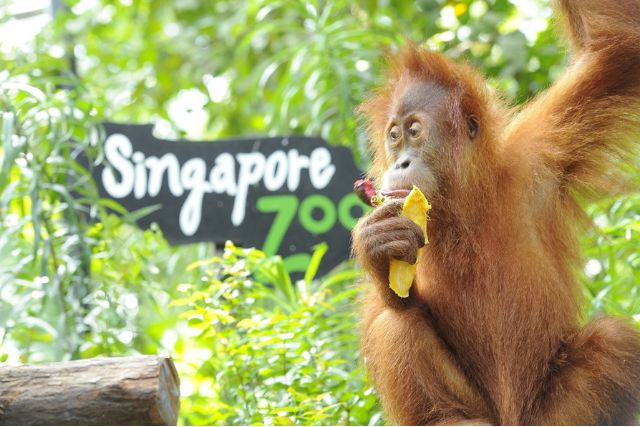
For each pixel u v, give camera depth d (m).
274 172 8.43
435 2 12.05
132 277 8.63
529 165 6.20
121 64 13.95
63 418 4.38
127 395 4.36
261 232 8.35
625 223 7.50
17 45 10.67
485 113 6.16
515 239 6.07
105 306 8.34
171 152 8.48
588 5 6.49
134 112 13.86
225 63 13.91
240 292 7.45
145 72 14.11
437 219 6.13
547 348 6.01
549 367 6.04
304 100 11.05
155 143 8.50
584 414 5.72
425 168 6.04
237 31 13.30
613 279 7.72
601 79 6.36
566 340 6.05
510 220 6.09
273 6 10.98
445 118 6.10
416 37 12.33
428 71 6.28
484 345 6.13
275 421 6.46
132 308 9.16
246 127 14.09
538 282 6.02
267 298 8.43
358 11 12.48
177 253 10.40
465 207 6.10
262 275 7.73
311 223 8.36
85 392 4.38
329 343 7.37
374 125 6.66
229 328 7.06
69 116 8.43
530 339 6.02
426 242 5.77
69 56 10.88
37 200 8.02
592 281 8.43
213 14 14.58
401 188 5.95
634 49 6.30
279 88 10.67
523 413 6.05
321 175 8.41
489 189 6.11
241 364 7.09
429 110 6.12
